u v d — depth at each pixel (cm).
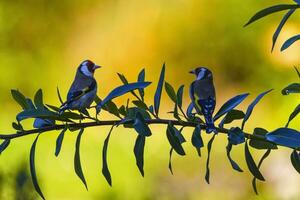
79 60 1388
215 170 1233
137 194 1195
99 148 1211
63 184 1191
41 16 1405
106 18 1388
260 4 1329
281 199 1209
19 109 1325
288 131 323
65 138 1212
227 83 1341
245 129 1262
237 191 1222
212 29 1349
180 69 1352
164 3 1361
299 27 1334
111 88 1363
